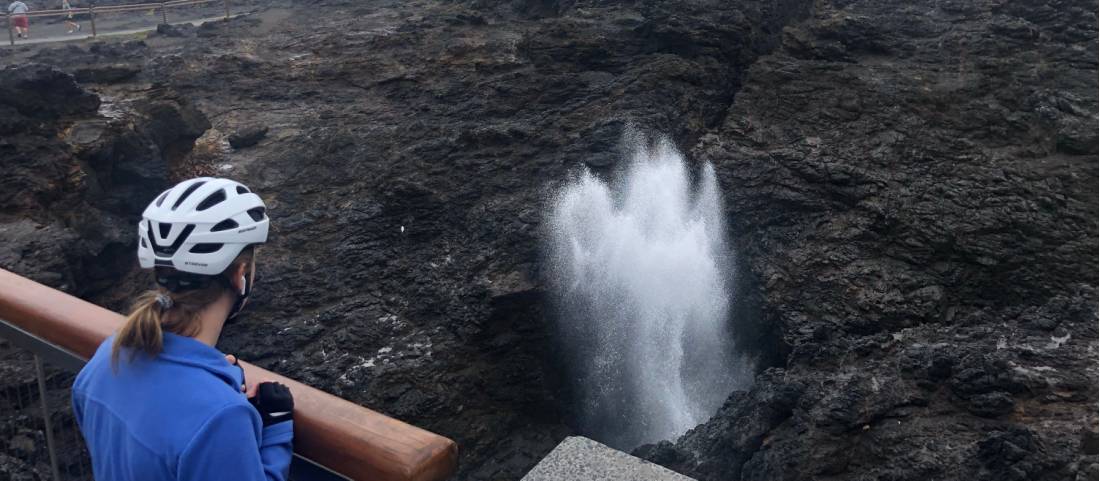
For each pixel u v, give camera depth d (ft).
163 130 92.32
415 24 127.75
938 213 77.30
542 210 82.89
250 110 107.34
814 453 52.16
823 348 63.31
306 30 135.23
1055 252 73.67
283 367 73.51
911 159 82.58
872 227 78.43
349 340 75.97
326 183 91.81
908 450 50.55
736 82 96.53
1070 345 59.06
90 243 75.20
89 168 79.25
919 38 97.30
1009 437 47.85
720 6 97.91
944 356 55.21
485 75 104.83
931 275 75.56
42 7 173.78
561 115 92.79
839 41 96.53
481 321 76.95
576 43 99.86
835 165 81.66
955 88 87.61
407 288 80.89
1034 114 83.82
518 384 79.66
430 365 75.10
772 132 87.81
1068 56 89.51
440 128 95.25
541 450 78.07
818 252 77.92
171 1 171.22
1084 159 79.51
